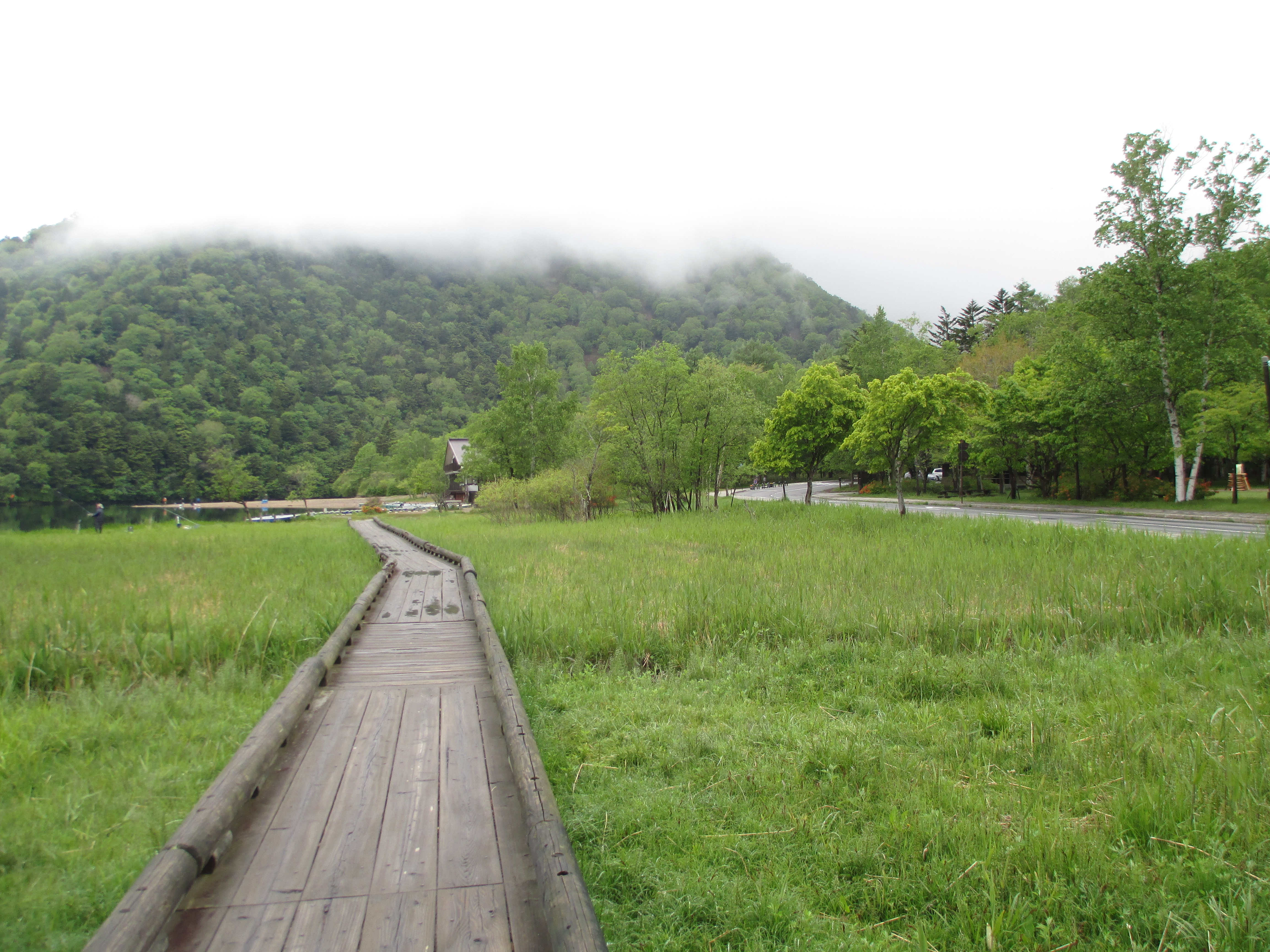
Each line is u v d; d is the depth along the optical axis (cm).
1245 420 2600
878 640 848
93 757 545
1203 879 371
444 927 292
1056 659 766
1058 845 395
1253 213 2631
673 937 339
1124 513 2756
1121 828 420
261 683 741
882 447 2330
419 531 2667
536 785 374
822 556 1334
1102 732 559
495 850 354
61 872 388
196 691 693
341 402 14775
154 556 1658
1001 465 3825
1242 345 2731
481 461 4631
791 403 3303
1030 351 5056
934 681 703
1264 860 388
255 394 12938
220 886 320
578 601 1004
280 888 318
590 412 3559
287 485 11212
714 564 1330
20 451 9331
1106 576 1030
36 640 782
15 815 446
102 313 14512
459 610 1039
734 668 774
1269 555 1106
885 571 1163
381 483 9906
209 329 15800
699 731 588
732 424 3108
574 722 620
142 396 11994
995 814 442
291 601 1015
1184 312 2761
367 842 360
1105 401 3045
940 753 545
